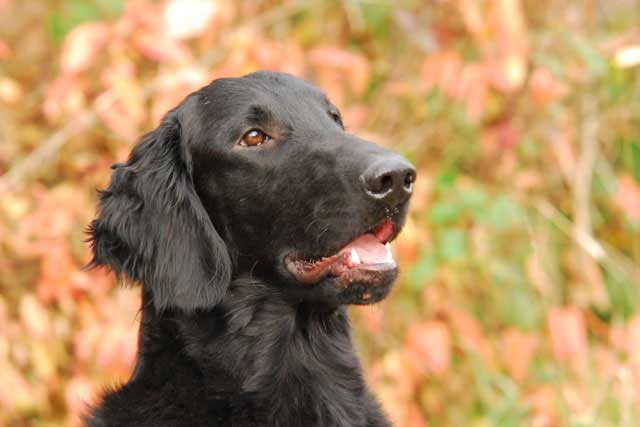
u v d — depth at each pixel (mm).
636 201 11023
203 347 6621
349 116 10531
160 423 6477
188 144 6906
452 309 10812
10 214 10023
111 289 10539
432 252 10664
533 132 11320
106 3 11266
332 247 6395
